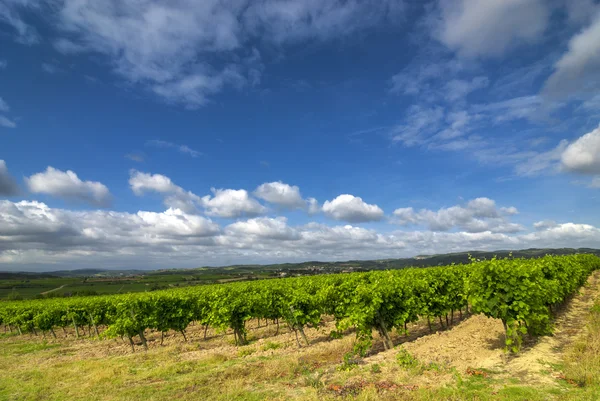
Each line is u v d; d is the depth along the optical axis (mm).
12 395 10383
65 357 17594
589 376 7602
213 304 20391
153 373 11609
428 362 10102
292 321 16672
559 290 15305
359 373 9734
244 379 10078
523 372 8750
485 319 16734
